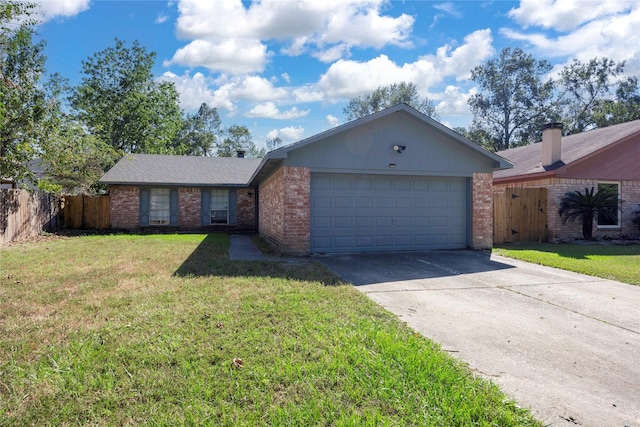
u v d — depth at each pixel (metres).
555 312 5.11
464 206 11.27
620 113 34.66
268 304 5.04
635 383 3.15
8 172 13.98
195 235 16.16
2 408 2.60
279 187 10.41
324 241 10.11
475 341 4.02
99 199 17.88
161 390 2.85
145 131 29.78
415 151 10.52
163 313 4.61
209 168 20.11
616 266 8.51
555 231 13.62
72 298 5.39
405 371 3.14
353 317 4.58
